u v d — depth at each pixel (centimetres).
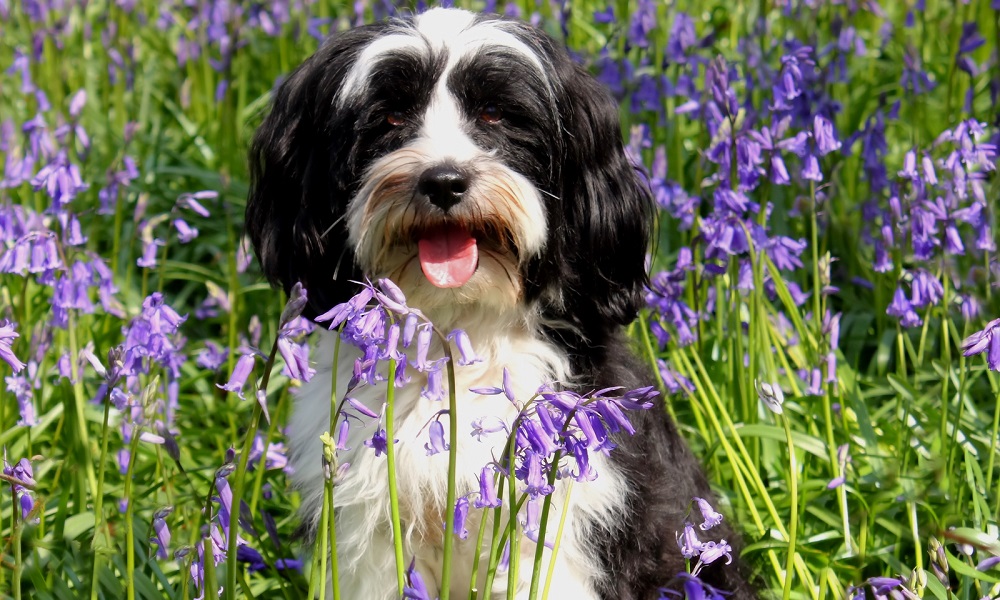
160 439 353
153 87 854
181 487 498
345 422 311
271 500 504
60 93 759
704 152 537
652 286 485
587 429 291
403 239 394
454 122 404
